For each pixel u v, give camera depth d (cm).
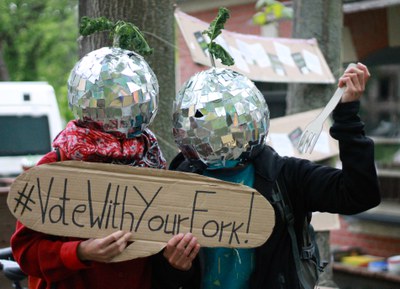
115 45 274
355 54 994
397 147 1505
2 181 890
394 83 2261
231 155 254
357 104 250
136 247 244
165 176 246
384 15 947
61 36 2011
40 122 1084
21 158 1052
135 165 263
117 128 252
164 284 274
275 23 896
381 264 848
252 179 265
